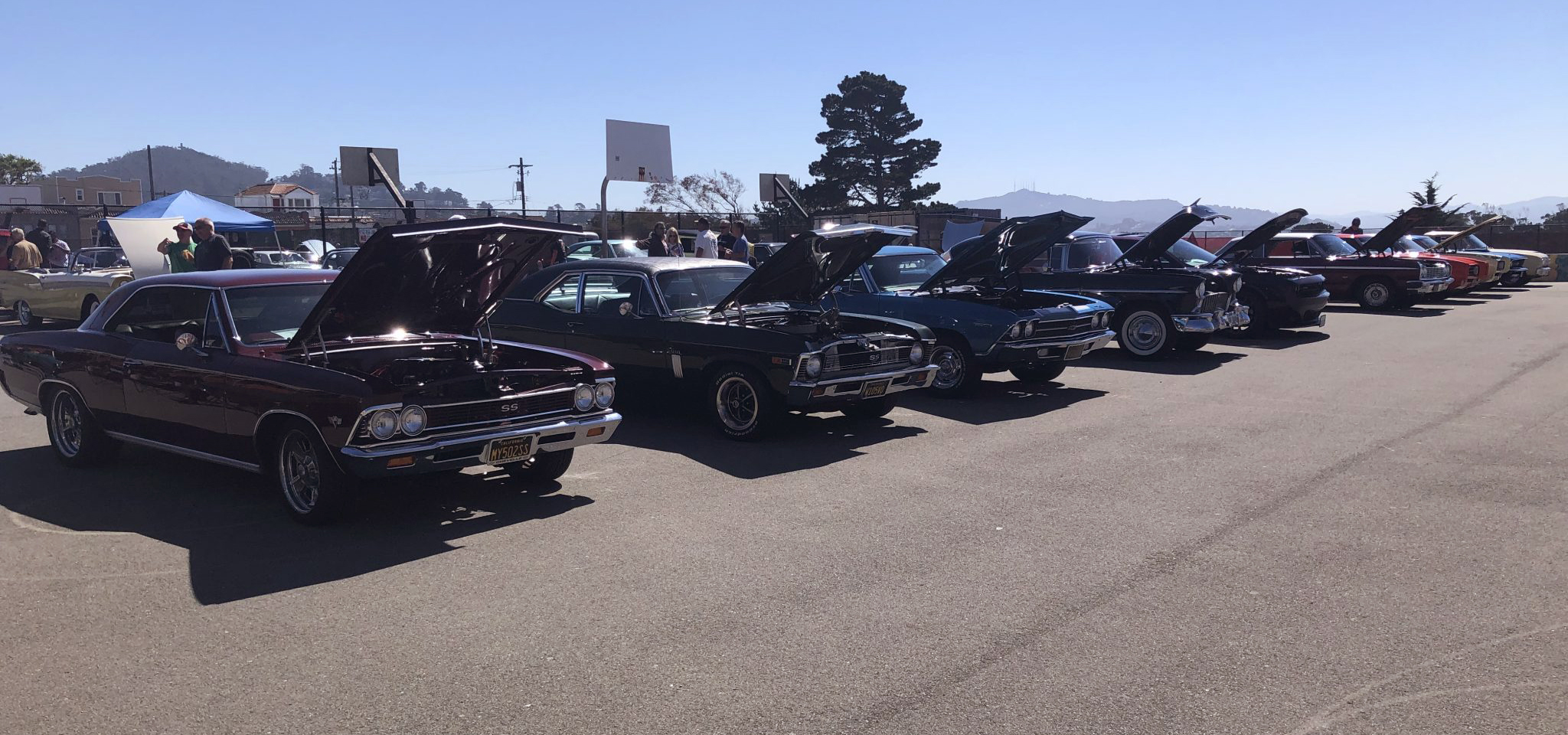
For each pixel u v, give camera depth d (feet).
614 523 19.53
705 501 21.03
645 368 28.96
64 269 57.88
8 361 25.43
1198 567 16.60
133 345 22.20
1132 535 18.38
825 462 24.52
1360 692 12.17
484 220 19.74
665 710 11.93
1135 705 11.91
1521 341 45.96
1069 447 25.85
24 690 12.64
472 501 21.20
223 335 20.61
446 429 18.84
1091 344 34.68
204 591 16.01
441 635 14.21
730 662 13.21
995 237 34.12
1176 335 42.06
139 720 11.83
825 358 26.17
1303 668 12.83
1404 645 13.50
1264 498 20.76
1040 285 44.73
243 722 11.76
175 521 19.81
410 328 22.00
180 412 21.07
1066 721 11.53
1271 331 52.80
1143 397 33.32
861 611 14.90
